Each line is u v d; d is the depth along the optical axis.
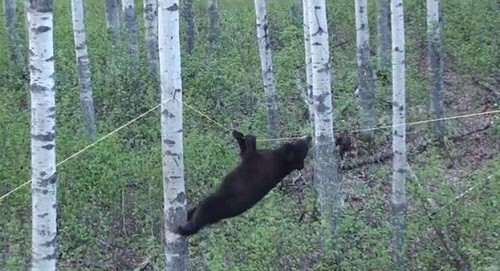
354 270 10.77
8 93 18.52
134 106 17.23
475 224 11.35
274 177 8.38
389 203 13.99
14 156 14.18
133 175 13.66
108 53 20.83
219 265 10.52
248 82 19.28
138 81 18.16
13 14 20.98
